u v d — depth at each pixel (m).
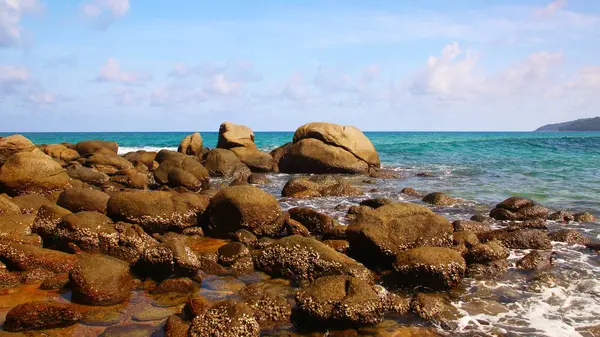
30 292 8.23
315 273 9.08
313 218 12.34
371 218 10.50
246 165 27.73
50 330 6.93
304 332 7.14
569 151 40.41
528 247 11.31
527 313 7.95
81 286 7.82
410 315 7.75
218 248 10.73
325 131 27.80
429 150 43.34
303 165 27.56
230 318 6.67
